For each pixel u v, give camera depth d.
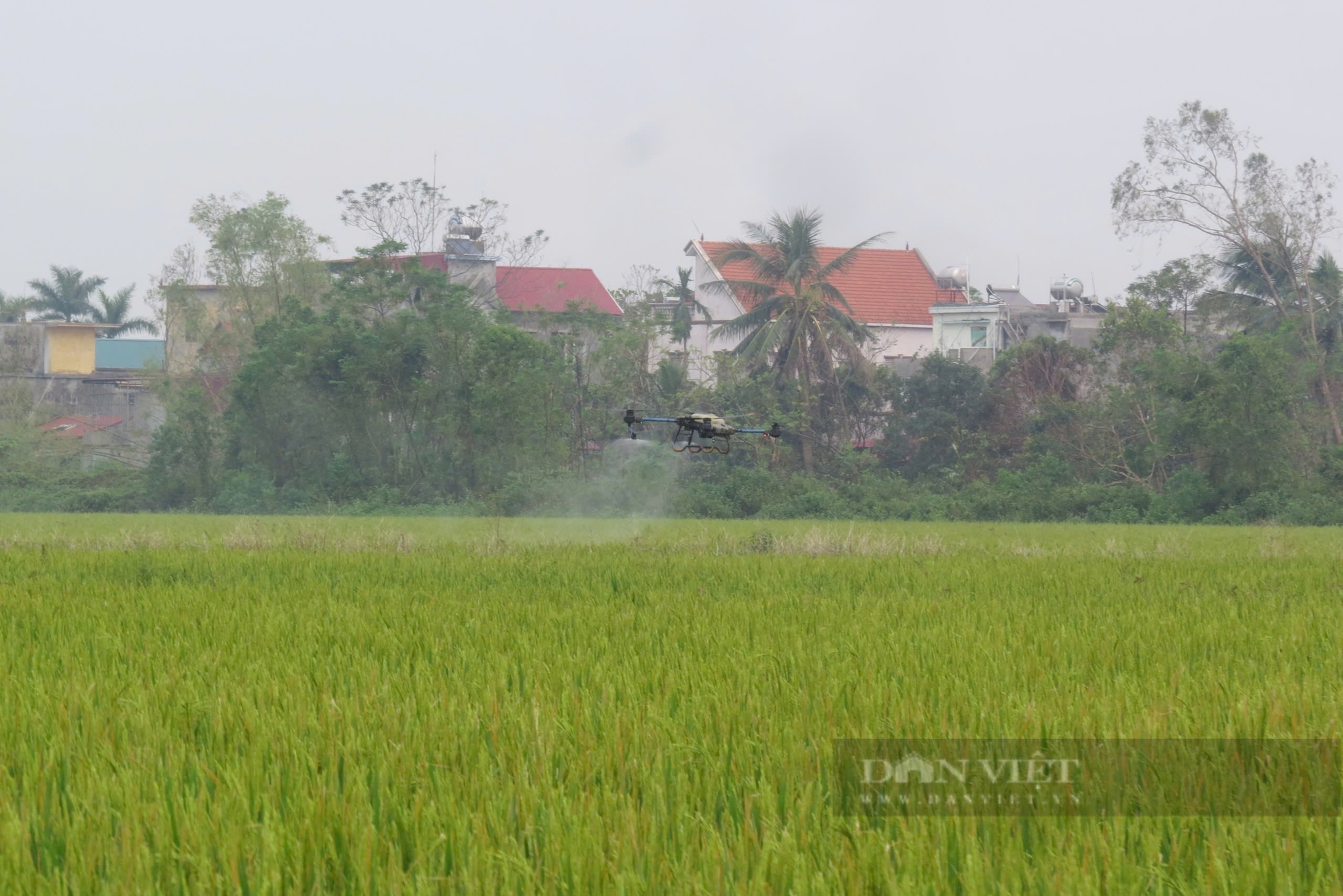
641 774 17.81
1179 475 177.38
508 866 14.02
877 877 13.77
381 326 189.12
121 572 57.50
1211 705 22.78
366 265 194.00
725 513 188.62
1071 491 184.00
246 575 56.62
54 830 15.80
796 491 194.88
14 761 19.16
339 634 33.91
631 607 41.88
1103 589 50.91
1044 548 85.44
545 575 55.84
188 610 39.94
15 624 35.94
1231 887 13.59
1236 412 171.25
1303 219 195.00
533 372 186.75
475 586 50.97
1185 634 33.94
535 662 27.67
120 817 15.62
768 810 16.20
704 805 16.91
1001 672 27.20
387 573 57.03
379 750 19.22
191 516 161.75
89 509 195.50
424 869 14.32
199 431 194.12
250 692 23.94
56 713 21.70
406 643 32.00
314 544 78.75
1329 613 40.12
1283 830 15.66
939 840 15.00
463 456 187.62
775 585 52.47
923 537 103.50
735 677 26.38
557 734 20.53
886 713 22.55
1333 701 23.28
